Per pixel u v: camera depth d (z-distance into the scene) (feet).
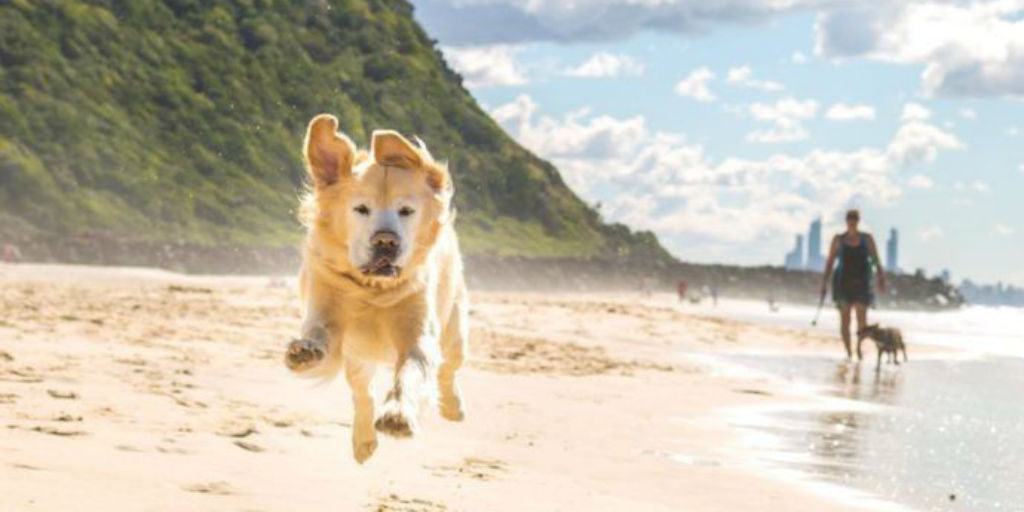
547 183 452.35
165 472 16.38
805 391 39.75
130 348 35.32
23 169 291.58
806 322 127.65
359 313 16.20
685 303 244.22
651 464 22.85
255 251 244.01
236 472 17.12
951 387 43.73
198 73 375.45
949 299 376.07
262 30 406.62
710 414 31.71
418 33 474.90
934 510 20.29
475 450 22.36
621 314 93.66
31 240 213.05
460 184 417.49
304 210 16.37
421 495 17.28
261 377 30.04
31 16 351.46
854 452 26.30
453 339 19.04
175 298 79.92
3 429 18.40
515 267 290.76
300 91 392.88
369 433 17.99
